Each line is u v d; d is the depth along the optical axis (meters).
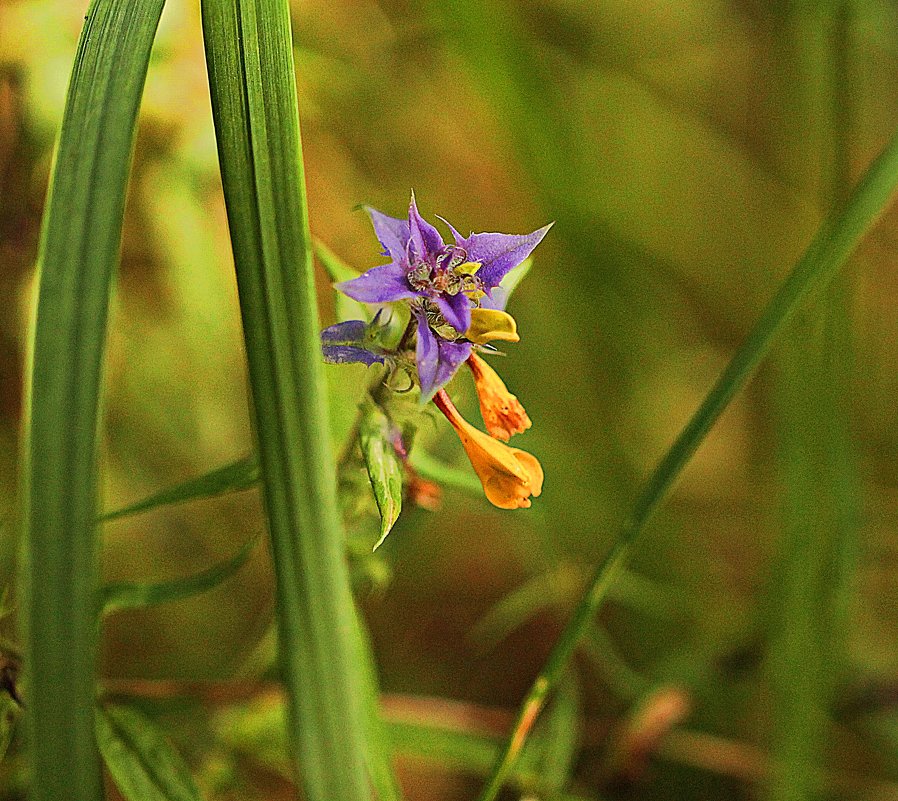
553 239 0.87
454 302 0.52
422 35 0.82
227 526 0.76
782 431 0.64
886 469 0.86
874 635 0.78
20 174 0.61
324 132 0.76
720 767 0.70
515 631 0.87
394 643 0.84
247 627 0.76
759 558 0.86
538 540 0.66
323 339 0.54
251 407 0.52
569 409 0.86
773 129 0.99
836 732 0.76
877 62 0.99
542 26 0.95
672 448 0.56
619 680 0.72
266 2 0.52
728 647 0.73
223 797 0.60
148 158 0.62
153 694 0.58
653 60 0.99
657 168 0.97
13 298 0.61
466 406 0.61
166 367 0.67
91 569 0.51
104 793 0.51
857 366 0.88
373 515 0.57
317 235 0.78
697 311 0.98
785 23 0.90
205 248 0.62
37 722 0.51
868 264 1.00
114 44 0.52
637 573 0.80
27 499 0.51
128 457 0.69
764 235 0.99
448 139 0.86
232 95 0.52
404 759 0.79
